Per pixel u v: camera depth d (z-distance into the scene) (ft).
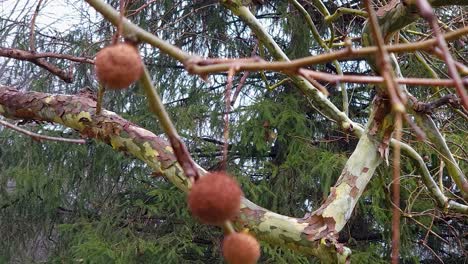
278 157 19.49
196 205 3.07
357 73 19.48
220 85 20.54
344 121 8.24
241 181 18.08
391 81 2.58
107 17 3.53
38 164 20.30
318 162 17.70
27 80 21.31
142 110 19.95
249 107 18.24
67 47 19.97
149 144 6.66
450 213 11.94
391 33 6.53
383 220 17.46
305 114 19.12
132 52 3.11
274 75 19.35
